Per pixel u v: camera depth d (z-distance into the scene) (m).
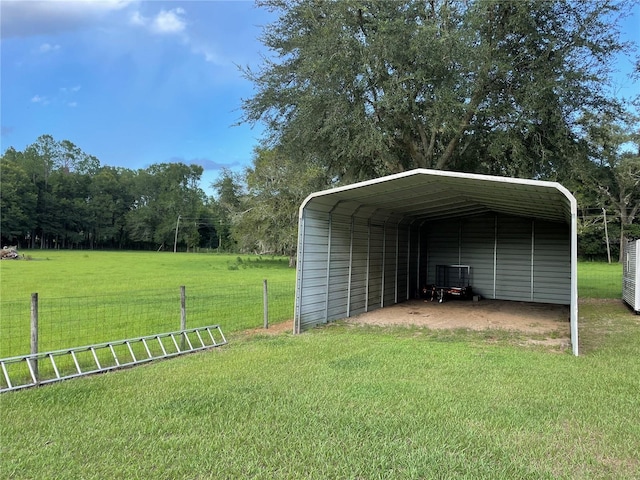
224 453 2.95
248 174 28.02
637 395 4.12
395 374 4.80
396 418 3.53
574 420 3.52
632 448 3.03
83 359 5.83
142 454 2.94
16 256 36.31
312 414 3.62
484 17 8.96
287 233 25.77
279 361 5.43
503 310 10.77
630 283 10.71
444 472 2.70
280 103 11.01
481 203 10.28
